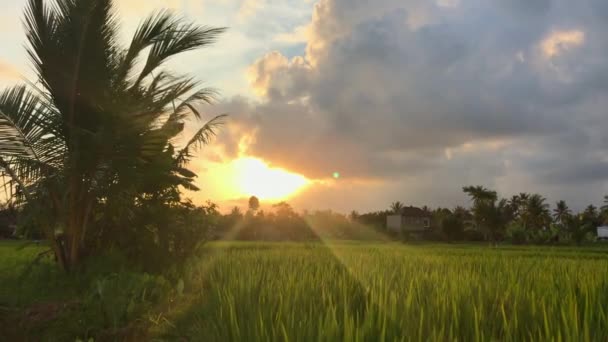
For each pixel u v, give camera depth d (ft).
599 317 16.52
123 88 41.52
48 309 27.61
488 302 20.92
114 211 42.78
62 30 39.73
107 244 44.06
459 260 52.60
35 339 23.36
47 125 39.83
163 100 42.55
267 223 228.63
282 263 42.09
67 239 41.34
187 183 46.55
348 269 33.01
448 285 24.73
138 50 41.37
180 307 27.78
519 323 17.04
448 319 17.42
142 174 41.60
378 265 36.68
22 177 39.47
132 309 25.35
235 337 15.92
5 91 39.27
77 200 41.14
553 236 233.55
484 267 40.22
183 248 42.91
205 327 19.77
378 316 16.14
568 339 14.23
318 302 20.66
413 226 344.69
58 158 40.37
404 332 14.98
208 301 25.34
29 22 39.63
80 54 39.60
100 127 39.17
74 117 41.52
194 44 42.78
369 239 283.59
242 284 23.48
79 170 39.86
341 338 15.02
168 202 44.60
